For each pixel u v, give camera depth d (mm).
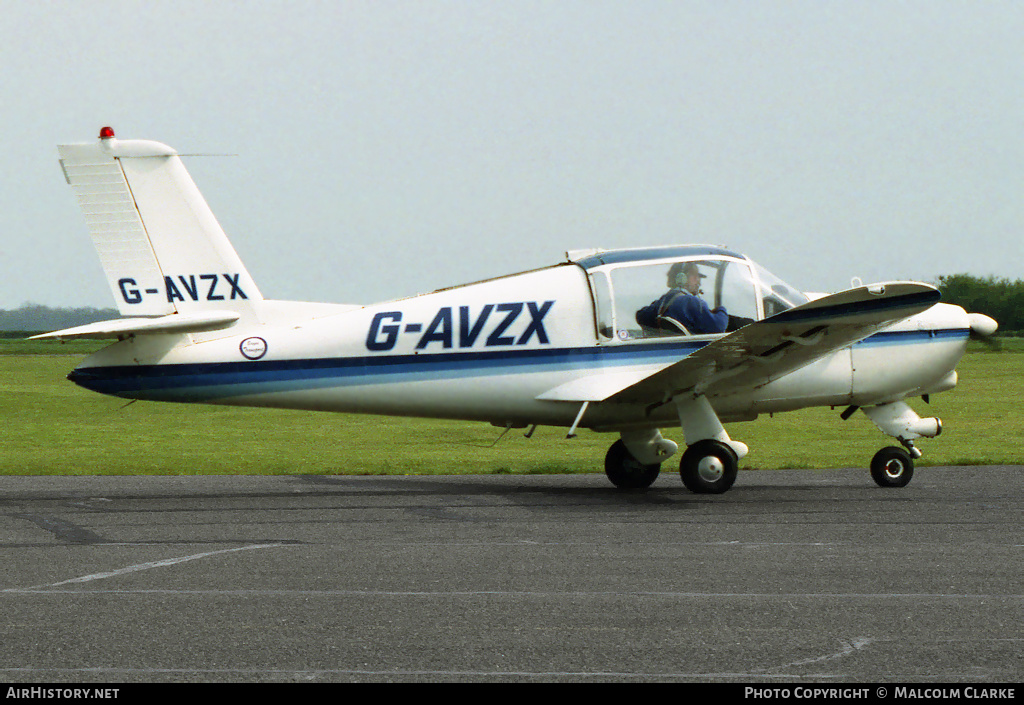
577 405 40938
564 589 22859
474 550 27797
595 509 36000
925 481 43875
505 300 40781
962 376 145875
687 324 41031
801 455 58656
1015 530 30625
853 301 35750
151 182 40625
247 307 41062
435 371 40719
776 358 38312
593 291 40781
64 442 72938
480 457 59969
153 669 17344
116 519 34188
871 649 18156
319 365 40594
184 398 40719
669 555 26844
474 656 17953
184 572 24984
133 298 40562
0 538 30281
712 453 39719
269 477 48188
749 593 22328
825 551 27250
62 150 40188
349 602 21750
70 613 20922
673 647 18375
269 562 26234
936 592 22312
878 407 43281
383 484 44906
